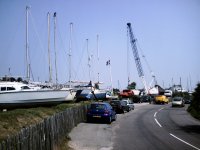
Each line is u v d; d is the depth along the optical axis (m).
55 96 29.64
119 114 40.38
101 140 18.59
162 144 17.67
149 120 32.47
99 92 53.59
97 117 27.73
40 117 21.66
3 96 26.23
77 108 26.05
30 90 27.81
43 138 12.70
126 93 76.44
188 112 45.66
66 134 19.00
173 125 28.09
